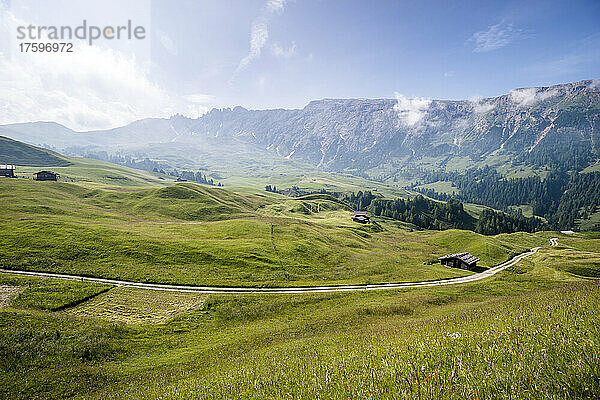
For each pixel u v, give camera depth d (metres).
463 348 10.46
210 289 69.06
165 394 16.16
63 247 80.44
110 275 70.00
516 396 6.21
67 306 52.12
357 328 38.03
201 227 127.69
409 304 55.94
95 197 166.62
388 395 7.55
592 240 175.12
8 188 143.62
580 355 7.38
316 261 105.12
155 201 171.12
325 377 10.34
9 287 56.03
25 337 34.84
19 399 24.89
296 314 55.88
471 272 104.19
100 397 22.94
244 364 21.28
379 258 115.31
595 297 17.14
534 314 15.22
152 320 50.19
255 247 103.25
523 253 138.50
